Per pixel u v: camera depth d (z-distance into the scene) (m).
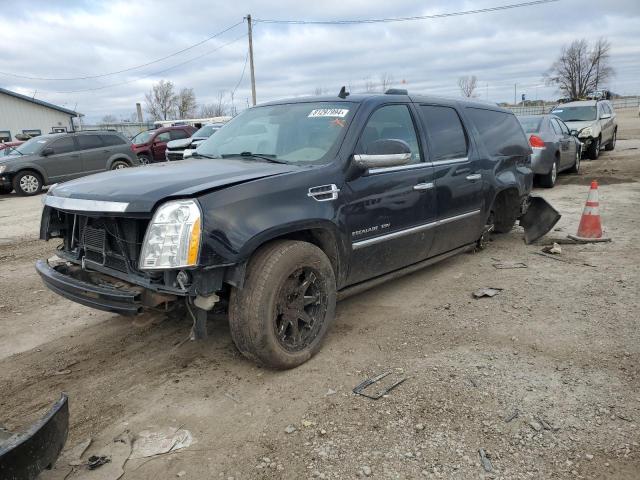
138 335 4.17
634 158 16.41
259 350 3.27
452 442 2.72
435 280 5.28
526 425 2.85
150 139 19.72
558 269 5.52
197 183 3.17
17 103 34.56
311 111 4.29
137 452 2.71
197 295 3.01
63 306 4.96
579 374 3.36
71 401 3.22
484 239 6.10
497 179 5.67
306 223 3.42
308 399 3.15
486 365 3.49
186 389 3.31
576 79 69.31
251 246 3.10
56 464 2.61
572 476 2.47
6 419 3.07
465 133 5.31
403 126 4.52
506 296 4.78
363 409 3.02
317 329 3.63
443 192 4.78
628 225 7.31
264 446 2.73
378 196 4.03
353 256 3.89
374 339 3.94
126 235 3.21
